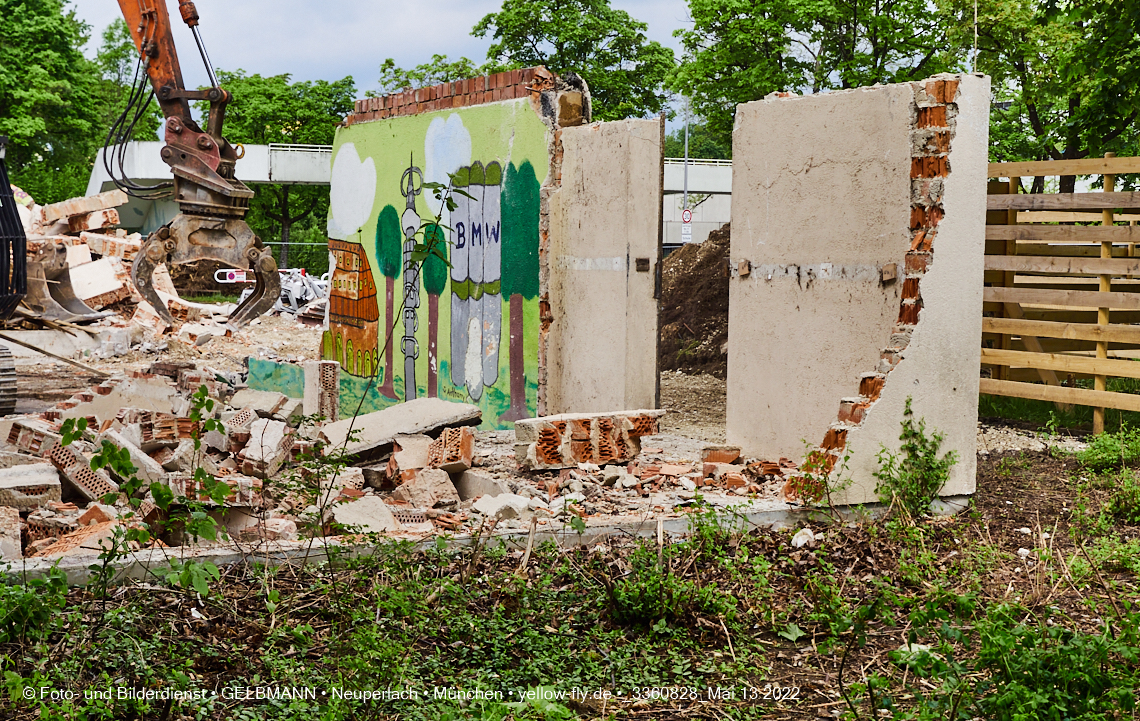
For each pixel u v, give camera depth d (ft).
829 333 25.44
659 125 29.73
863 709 14.03
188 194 24.62
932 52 66.49
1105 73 41.98
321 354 47.88
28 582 16.17
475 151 36.29
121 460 15.47
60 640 15.02
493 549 19.38
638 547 19.16
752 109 27.78
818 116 25.71
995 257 36.01
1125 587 18.33
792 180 26.50
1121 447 27.48
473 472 25.02
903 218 23.58
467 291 36.91
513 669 15.08
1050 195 34.81
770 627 17.15
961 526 22.24
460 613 16.49
